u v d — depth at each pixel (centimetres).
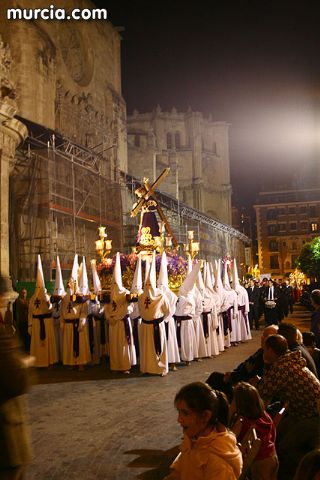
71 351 1323
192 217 5316
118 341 1255
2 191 1691
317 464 251
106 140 4178
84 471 613
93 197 3422
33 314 1352
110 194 3725
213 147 7838
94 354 1398
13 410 270
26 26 3038
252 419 448
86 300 1320
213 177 7706
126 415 866
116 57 4631
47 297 1369
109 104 4334
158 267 1515
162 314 1222
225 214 7750
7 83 1725
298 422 538
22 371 274
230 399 594
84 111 3800
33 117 3039
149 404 940
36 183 2542
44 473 607
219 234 6278
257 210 9106
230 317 1672
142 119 7481
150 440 730
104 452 680
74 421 832
